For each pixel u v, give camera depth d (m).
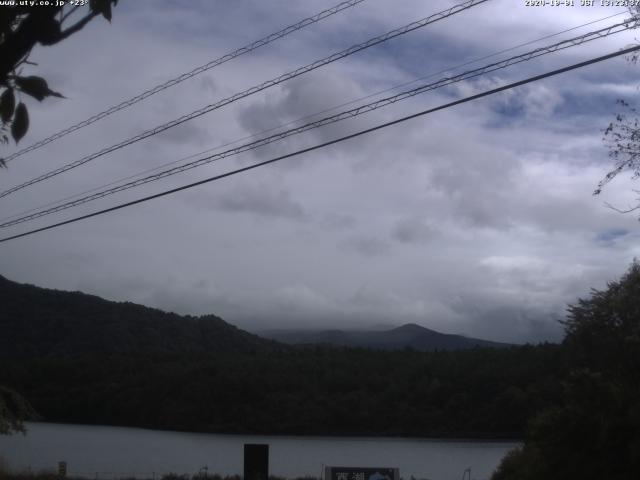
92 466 50.72
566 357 22.84
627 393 18.47
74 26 3.35
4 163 8.32
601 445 18.28
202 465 52.31
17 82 3.28
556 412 19.77
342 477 23.97
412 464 47.91
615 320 20.39
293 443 62.62
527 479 20.62
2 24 3.18
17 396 26.98
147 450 59.72
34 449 57.81
